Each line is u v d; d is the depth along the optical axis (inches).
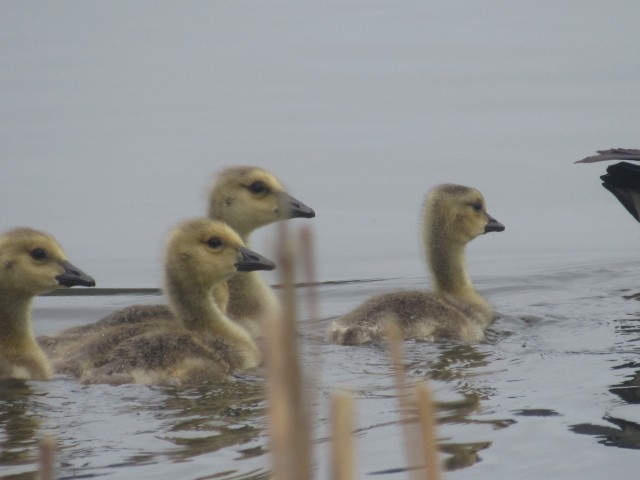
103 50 1333.7
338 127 1010.1
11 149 953.5
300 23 1473.9
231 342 507.8
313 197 841.5
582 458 343.9
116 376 449.1
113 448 363.6
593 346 516.4
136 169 903.7
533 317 593.6
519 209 825.5
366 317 535.8
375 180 874.8
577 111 1023.0
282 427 158.9
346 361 486.9
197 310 526.3
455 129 994.7
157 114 1063.0
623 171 614.5
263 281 604.1
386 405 410.3
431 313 539.8
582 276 690.8
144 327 505.0
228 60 1283.2
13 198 837.8
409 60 1251.8
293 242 160.7
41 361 483.2
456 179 874.8
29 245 489.1
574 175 880.3
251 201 613.3
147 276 701.3
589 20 1411.2
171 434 377.7
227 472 335.3
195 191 850.1
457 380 448.1
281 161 916.0
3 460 352.2
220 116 1053.8
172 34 1429.6
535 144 944.3
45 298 663.1
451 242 611.2
